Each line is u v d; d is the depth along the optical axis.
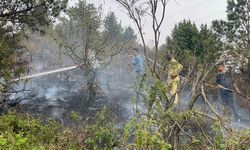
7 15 8.41
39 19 8.81
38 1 8.57
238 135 4.25
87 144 5.10
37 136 5.36
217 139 4.25
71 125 6.61
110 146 5.00
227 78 9.12
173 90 5.23
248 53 5.38
